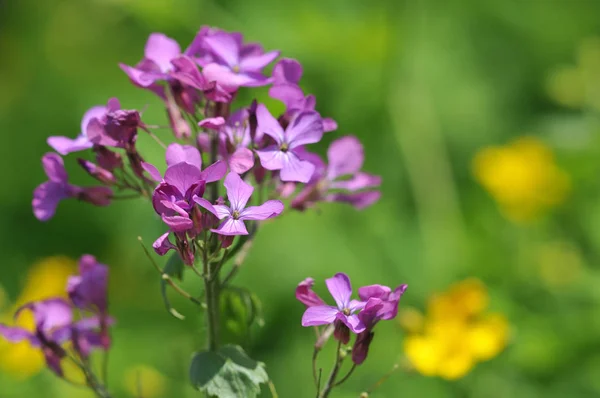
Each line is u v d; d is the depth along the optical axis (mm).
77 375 8172
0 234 11219
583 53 10766
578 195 9633
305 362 8570
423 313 9000
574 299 8688
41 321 4852
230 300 4594
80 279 4906
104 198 4473
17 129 11922
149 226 4578
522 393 7691
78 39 12352
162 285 4238
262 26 10273
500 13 11938
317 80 10180
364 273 9414
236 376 4195
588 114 10812
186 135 4457
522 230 9586
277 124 4070
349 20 10727
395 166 10367
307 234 9555
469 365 6801
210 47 4270
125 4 10094
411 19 10664
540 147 9617
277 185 4750
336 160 5035
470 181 11086
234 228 3617
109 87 11453
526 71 11867
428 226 9805
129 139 4230
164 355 8773
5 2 13086
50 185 4461
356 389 8180
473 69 11648
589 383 7762
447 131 11227
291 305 9203
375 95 10203
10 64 12688
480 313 7238
